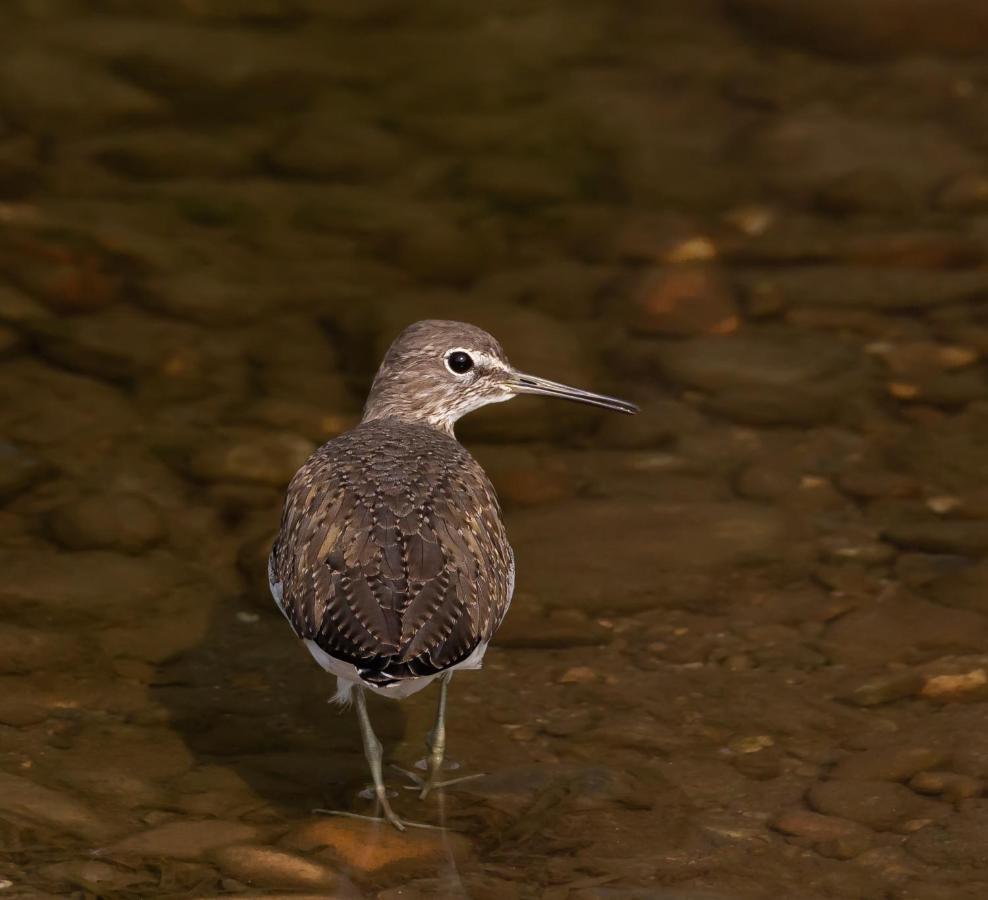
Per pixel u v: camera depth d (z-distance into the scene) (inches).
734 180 797.2
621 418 602.5
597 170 811.4
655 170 807.7
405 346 471.8
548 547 518.3
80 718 434.9
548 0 1010.7
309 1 999.6
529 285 700.0
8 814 383.9
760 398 613.3
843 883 366.3
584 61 936.3
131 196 765.9
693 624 483.5
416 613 363.9
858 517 538.9
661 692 450.9
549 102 883.4
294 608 381.1
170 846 377.7
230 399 608.1
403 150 828.0
